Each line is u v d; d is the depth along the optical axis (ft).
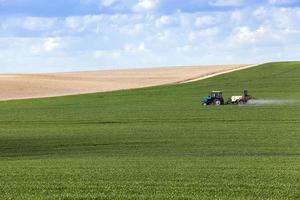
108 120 442.50
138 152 274.36
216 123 404.77
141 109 518.78
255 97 609.01
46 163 226.58
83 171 196.54
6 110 540.11
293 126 377.30
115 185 165.68
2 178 180.96
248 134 337.93
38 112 515.91
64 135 352.28
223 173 187.62
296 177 178.19
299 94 625.00
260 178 176.55
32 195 150.71
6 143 318.24
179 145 296.92
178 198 145.28
